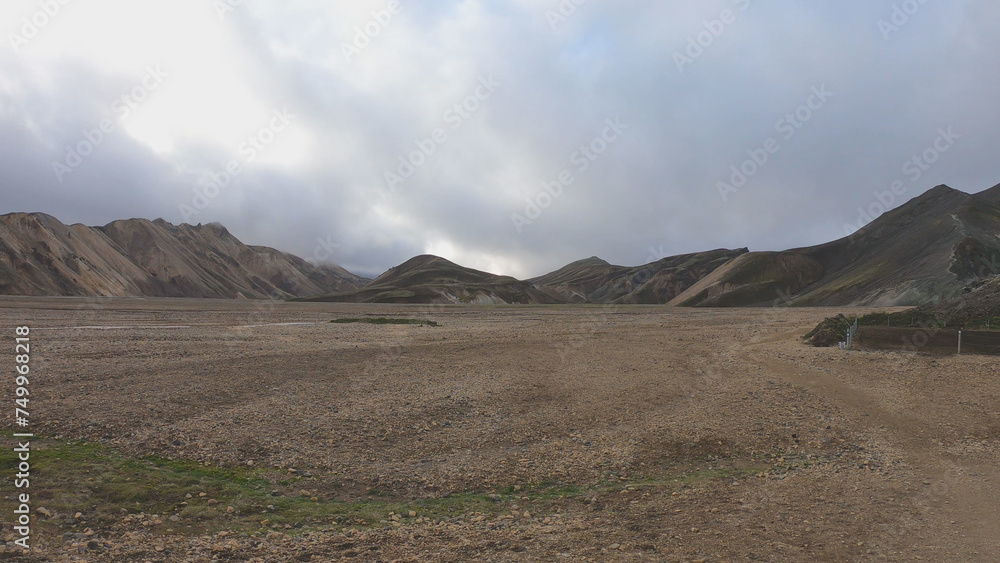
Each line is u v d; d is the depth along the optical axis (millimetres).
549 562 6891
